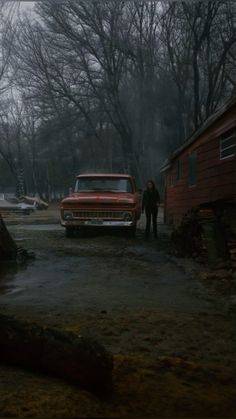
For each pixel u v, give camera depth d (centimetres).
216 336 496
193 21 3559
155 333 501
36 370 344
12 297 677
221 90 3778
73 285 768
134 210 1488
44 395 306
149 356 423
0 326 349
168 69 4444
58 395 308
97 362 327
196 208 1149
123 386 342
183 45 3897
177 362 397
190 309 612
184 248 1138
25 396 303
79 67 4494
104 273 883
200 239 1044
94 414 294
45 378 335
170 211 2197
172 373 373
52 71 4547
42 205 4509
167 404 317
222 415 305
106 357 331
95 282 795
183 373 375
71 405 298
